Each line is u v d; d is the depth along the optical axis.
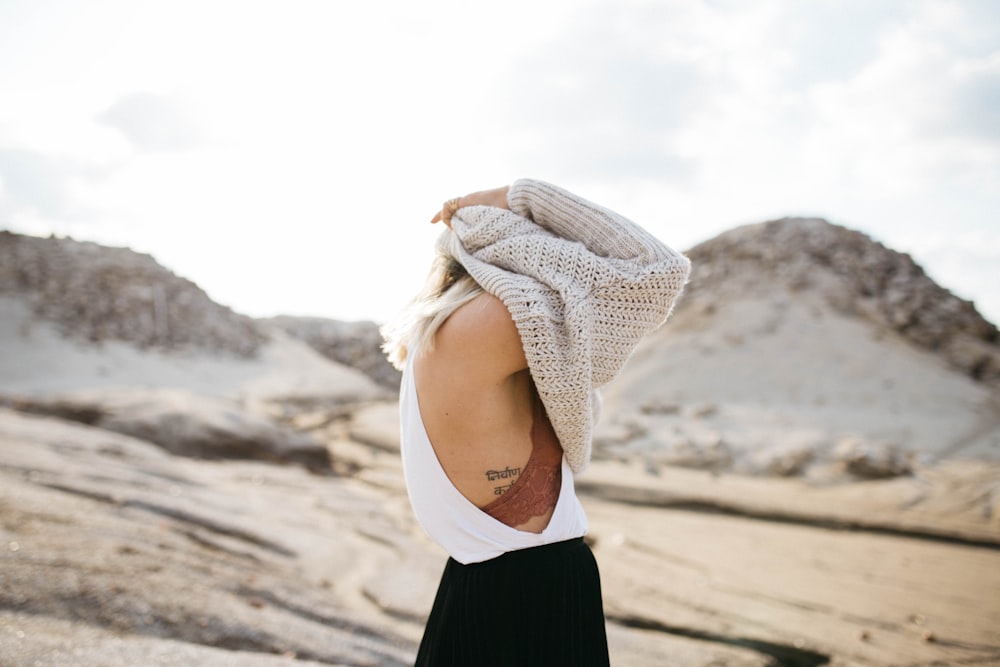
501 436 1.54
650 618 6.69
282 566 6.36
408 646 4.70
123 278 52.50
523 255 1.53
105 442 11.74
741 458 19.59
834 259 40.62
